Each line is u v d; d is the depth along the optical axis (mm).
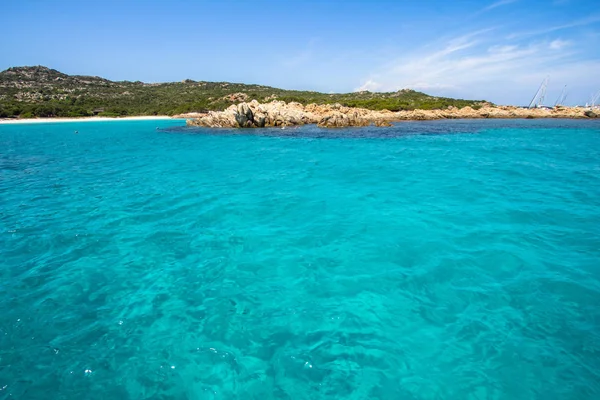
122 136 39500
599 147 24953
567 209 9938
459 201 10898
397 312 5297
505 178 14383
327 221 9188
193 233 8555
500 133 37375
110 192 12883
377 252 7270
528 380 3992
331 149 25250
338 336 4812
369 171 16219
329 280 6246
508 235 8031
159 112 89562
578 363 4211
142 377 4168
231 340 4797
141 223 9328
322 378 4094
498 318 5094
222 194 12289
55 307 5547
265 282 6242
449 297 5637
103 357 4480
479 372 4125
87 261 7145
